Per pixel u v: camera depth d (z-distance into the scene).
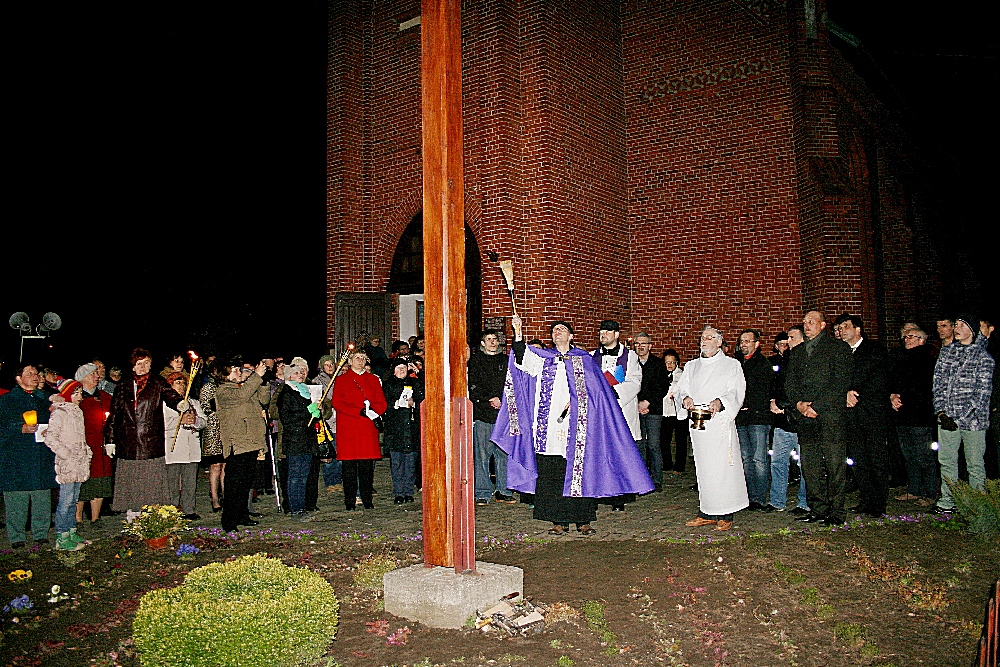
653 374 10.09
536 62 13.21
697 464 7.57
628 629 4.88
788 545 6.65
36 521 7.45
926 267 17.67
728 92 14.00
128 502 7.96
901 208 16.34
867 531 7.03
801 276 13.12
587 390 7.09
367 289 14.99
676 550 6.67
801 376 7.53
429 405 5.28
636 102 15.02
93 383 8.55
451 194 5.25
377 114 15.06
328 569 6.37
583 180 13.85
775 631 4.81
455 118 5.32
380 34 15.08
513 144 13.11
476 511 8.67
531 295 12.93
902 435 8.72
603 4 14.72
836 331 8.32
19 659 4.64
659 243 14.64
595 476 7.00
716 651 4.54
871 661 4.39
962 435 7.62
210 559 6.82
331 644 4.69
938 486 9.18
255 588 4.14
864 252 13.94
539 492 7.30
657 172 14.72
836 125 12.75
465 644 4.66
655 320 14.62
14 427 7.27
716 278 14.02
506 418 7.27
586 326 13.62
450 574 5.13
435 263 5.25
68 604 5.67
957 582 5.56
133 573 6.43
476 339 13.52
